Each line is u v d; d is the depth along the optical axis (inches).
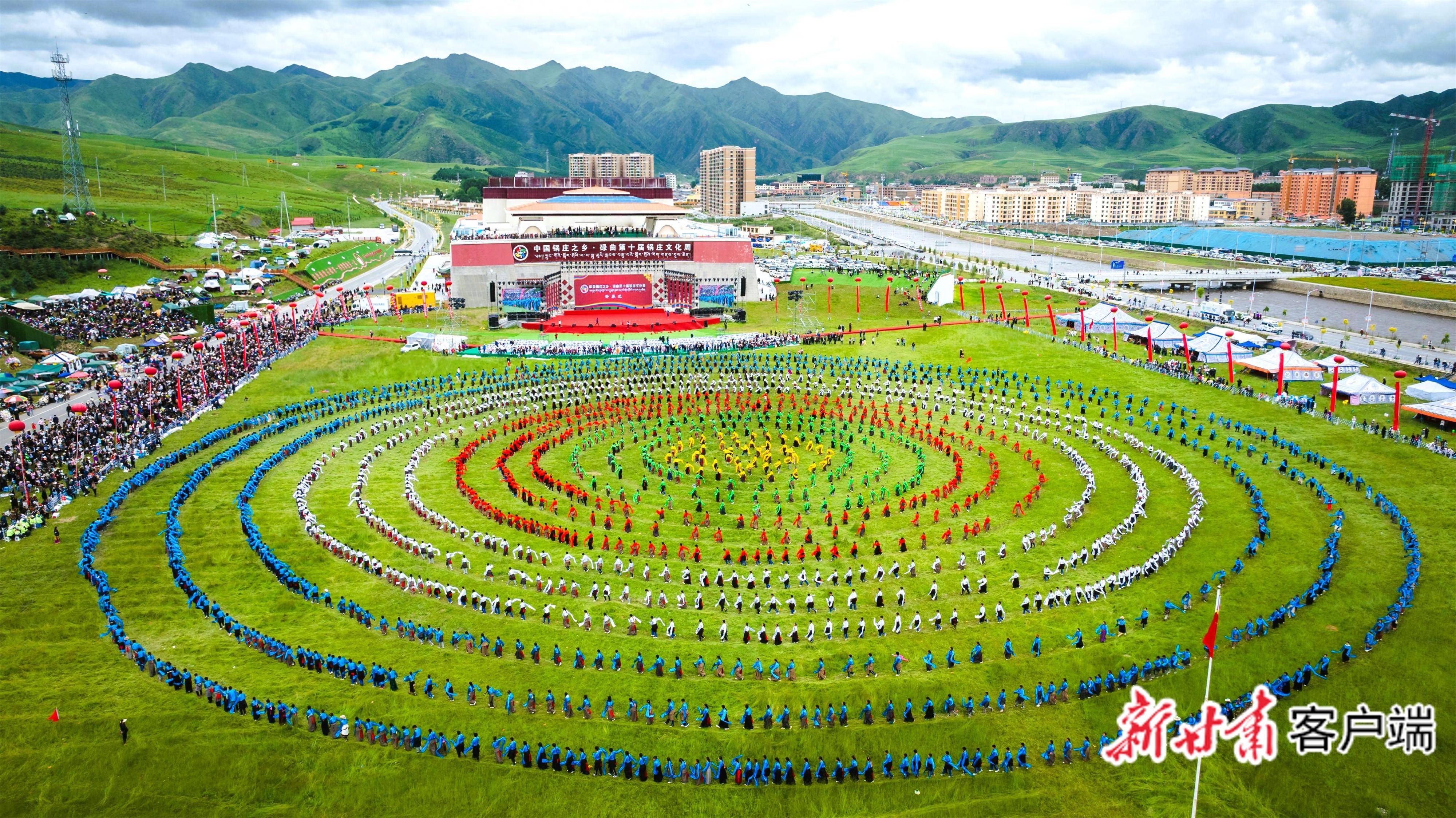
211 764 2151.8
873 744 2272.4
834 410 4968.0
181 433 4520.2
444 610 2837.1
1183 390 5216.5
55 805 2055.9
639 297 7406.5
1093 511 3585.1
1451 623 2701.8
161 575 3034.0
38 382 5029.5
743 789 2134.6
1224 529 3371.1
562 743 2244.1
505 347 6166.3
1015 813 2076.8
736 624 2763.3
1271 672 2513.5
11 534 3275.1
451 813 2055.9
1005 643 2613.2
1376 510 3526.1
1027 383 5452.8
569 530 3405.5
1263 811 2097.7
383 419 4781.0
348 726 2265.0
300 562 3129.9
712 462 4114.2
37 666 2502.5
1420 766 2204.7
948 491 3762.3
